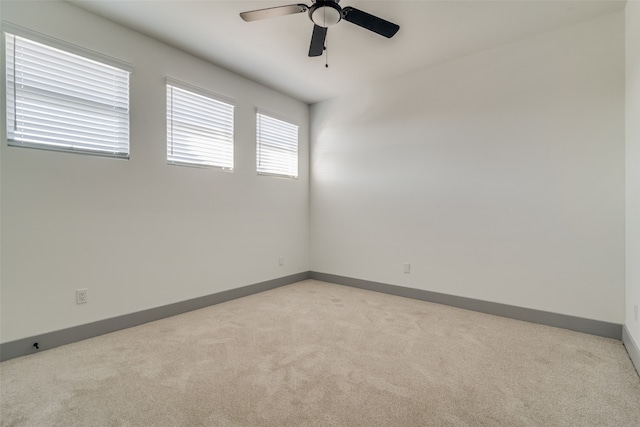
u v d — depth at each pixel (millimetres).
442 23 2562
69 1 2273
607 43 2459
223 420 1465
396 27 2229
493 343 2328
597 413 1525
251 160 3727
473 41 2850
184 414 1505
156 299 2836
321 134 4395
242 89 3605
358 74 3547
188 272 3088
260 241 3838
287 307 3197
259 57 3154
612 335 2438
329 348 2236
